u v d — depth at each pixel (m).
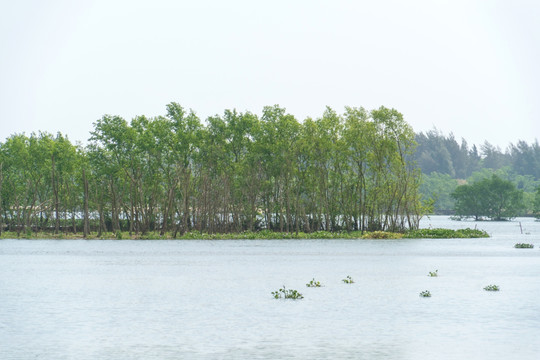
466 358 37.97
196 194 181.75
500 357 38.16
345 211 185.88
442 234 178.88
